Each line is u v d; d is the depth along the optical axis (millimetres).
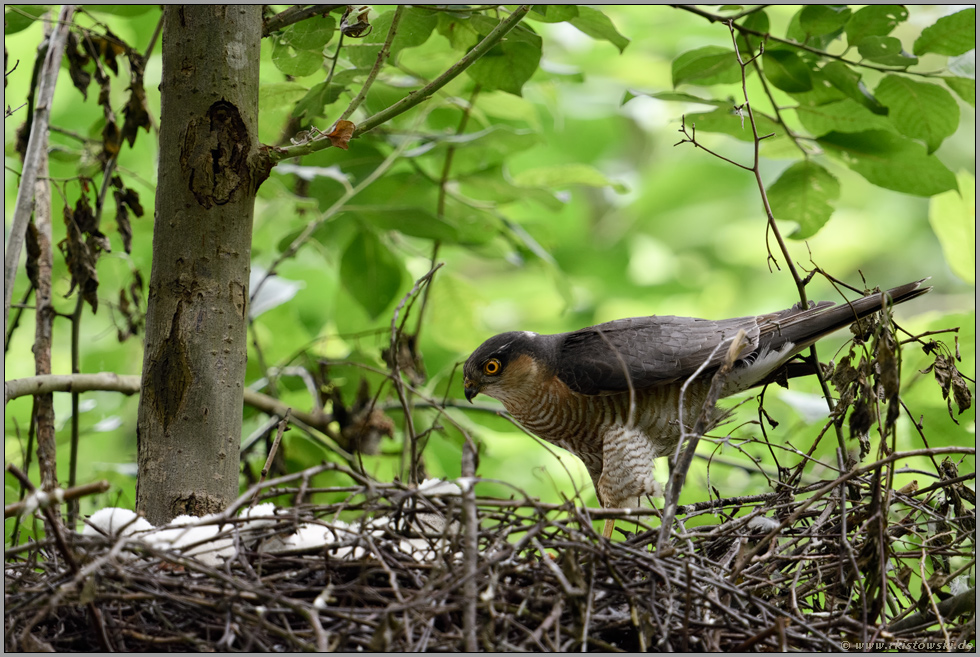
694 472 12609
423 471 10125
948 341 10711
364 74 9016
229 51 7379
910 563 7930
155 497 7117
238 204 7434
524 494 5770
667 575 5664
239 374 7480
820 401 10648
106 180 9320
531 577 5883
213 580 5680
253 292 11047
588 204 25141
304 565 6043
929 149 9430
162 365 7273
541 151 20906
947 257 11852
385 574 5926
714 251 24344
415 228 10812
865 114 9633
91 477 10758
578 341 9883
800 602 6812
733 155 24172
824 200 10180
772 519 7281
